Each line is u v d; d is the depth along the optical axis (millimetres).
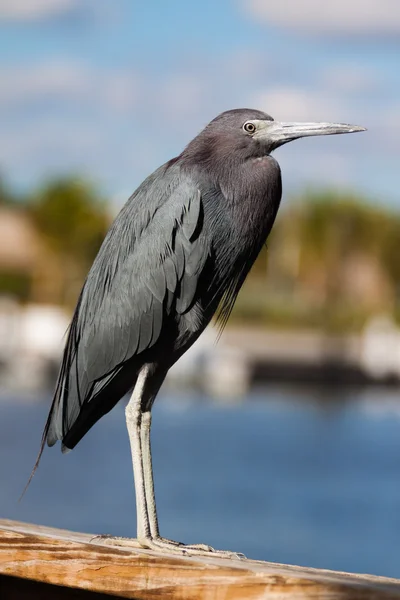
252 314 58125
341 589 2656
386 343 47156
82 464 21969
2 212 58812
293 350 47688
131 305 4664
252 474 21328
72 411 4895
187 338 4688
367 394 45125
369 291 61094
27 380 39250
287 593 2732
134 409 4453
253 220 4621
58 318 41500
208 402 38406
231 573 2836
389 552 14039
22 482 19109
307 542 14531
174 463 22891
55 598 3342
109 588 3045
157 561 2969
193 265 4527
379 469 22562
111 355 4758
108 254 4824
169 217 4566
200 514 16688
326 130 4652
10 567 3221
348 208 60594
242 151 4609
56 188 54219
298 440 27828
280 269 61094
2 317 40969
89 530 14695
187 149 4738
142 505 4152
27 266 55281
